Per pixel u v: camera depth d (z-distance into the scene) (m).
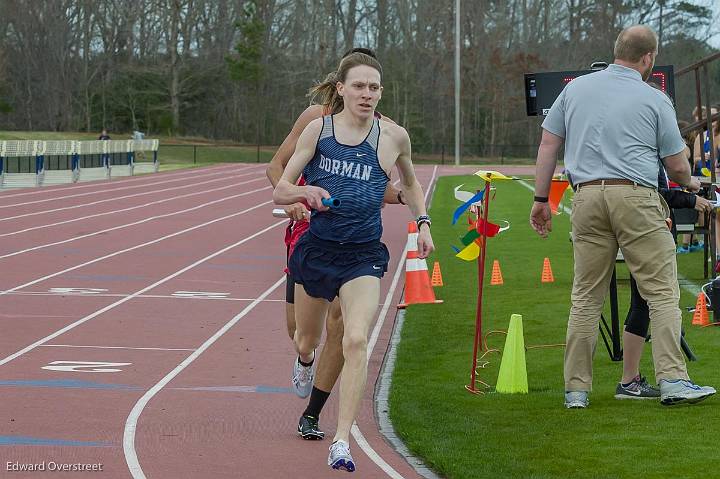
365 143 8.94
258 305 18.81
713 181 17.72
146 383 12.56
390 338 15.91
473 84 126.94
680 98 116.44
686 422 10.34
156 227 34.41
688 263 23.30
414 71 127.06
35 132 113.00
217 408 11.40
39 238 30.05
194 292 20.28
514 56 125.25
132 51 127.31
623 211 10.41
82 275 22.45
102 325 16.48
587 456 9.29
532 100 18.61
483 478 8.69
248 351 14.61
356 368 8.62
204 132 128.88
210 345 15.05
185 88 126.94
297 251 9.15
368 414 11.26
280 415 11.14
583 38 129.62
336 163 8.91
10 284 20.94
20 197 47.28
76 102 127.69
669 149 10.55
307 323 9.62
